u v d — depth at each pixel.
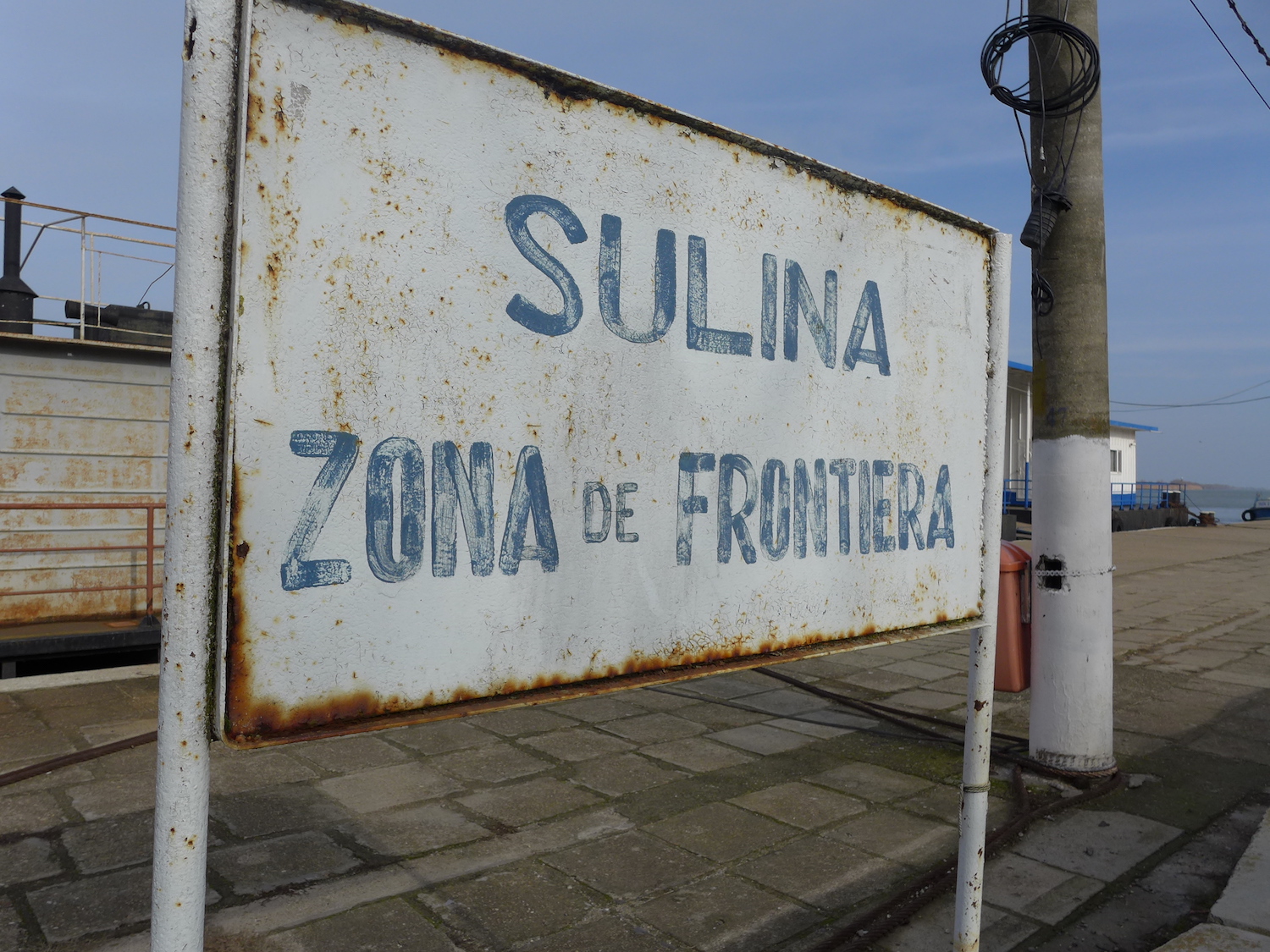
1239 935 2.66
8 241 7.55
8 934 2.69
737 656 1.70
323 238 1.14
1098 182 4.07
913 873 3.20
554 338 1.40
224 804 3.77
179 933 1.06
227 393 1.07
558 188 1.41
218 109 1.06
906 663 6.95
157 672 5.95
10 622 6.52
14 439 6.58
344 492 1.17
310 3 1.13
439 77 1.26
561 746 4.67
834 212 1.89
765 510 1.75
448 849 3.36
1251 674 6.51
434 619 1.27
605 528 1.48
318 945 2.66
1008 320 2.35
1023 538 20.20
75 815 3.59
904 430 2.07
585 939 2.72
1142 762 4.45
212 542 1.07
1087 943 2.74
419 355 1.24
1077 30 3.41
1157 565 14.72
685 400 1.61
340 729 1.17
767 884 3.10
